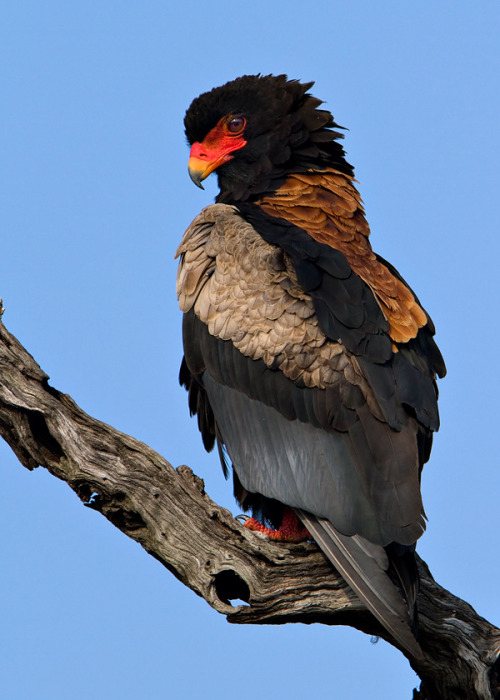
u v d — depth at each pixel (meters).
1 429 10.15
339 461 10.36
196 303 11.59
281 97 13.08
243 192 12.95
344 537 10.12
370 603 9.62
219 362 11.30
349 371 10.53
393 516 9.87
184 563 10.23
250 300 11.12
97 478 10.02
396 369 10.67
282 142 12.87
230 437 11.30
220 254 11.52
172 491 10.18
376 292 11.16
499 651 10.59
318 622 10.59
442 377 11.70
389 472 10.07
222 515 10.22
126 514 10.29
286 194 12.45
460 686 10.80
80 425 10.08
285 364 10.76
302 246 11.21
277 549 10.26
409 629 9.45
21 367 9.91
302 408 10.67
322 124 12.94
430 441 11.23
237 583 10.52
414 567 10.20
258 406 10.99
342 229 12.03
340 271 10.97
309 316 10.80
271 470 10.87
